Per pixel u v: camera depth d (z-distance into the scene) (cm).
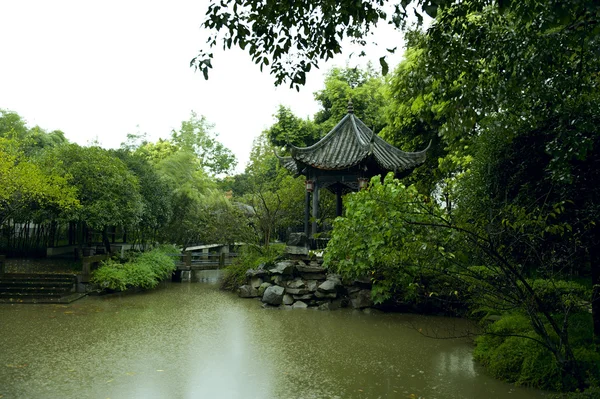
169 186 2506
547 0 442
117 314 1310
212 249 3225
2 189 1526
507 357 763
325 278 1519
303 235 1639
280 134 2758
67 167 1786
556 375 688
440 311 1310
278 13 526
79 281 1619
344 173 1595
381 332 1109
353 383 733
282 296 1466
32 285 1566
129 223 1864
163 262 1950
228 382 733
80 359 852
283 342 1006
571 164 682
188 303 1513
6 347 934
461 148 1059
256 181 2980
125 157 2217
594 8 354
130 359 858
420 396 673
